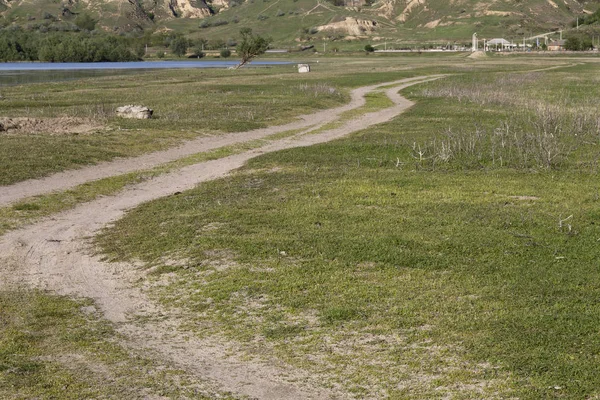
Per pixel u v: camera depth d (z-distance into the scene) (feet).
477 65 294.87
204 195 57.62
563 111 108.47
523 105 124.36
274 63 377.71
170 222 48.24
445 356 27.48
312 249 40.47
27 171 65.16
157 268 39.19
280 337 29.84
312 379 26.27
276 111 117.60
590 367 25.93
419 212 49.49
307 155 76.07
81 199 58.18
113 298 35.50
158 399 25.04
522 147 75.41
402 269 37.24
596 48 481.87
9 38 438.81
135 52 488.85
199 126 97.96
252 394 25.32
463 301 32.73
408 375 26.21
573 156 72.69
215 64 392.88
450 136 80.94
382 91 166.71
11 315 33.32
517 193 55.21
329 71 257.55
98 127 94.12
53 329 31.53
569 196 54.19
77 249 44.04
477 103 128.36
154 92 158.71
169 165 73.31
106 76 248.11
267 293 34.58
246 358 28.17
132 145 82.64
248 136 94.12
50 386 25.98
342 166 69.56
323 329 30.35
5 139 80.43
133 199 58.59
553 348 27.48
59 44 430.61
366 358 27.66
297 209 50.42
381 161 71.56
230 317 32.24
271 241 42.14
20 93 159.22
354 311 31.76
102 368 27.53
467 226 45.47
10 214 52.34
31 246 44.86
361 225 45.91
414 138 86.94
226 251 40.88
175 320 32.37
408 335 29.37
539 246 40.91
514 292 33.53
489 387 25.05
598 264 37.50
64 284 37.83
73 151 75.25
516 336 28.60
